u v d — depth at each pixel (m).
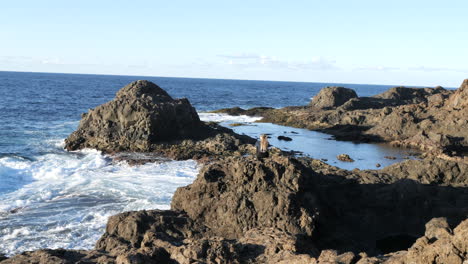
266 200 17.69
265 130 62.56
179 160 38.31
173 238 15.37
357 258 11.39
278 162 19.08
